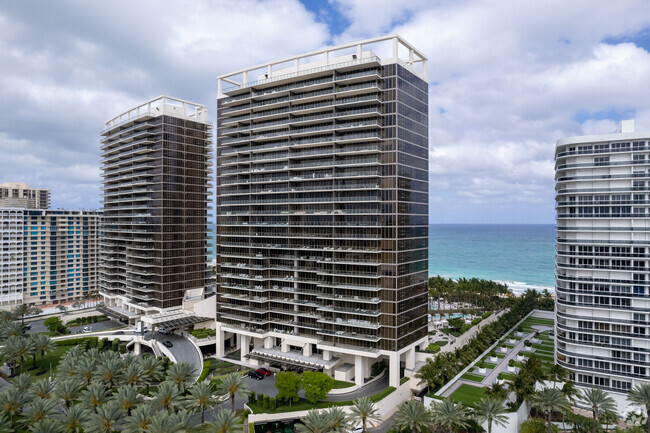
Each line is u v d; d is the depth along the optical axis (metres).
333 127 98.25
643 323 79.75
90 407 73.38
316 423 66.31
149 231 142.75
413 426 68.50
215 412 80.69
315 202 101.19
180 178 143.88
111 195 163.50
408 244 96.00
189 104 149.50
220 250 118.25
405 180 95.44
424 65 105.75
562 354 87.62
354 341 95.19
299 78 103.19
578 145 85.81
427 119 106.00
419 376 89.44
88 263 197.75
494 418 67.25
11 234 173.88
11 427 73.12
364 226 94.81
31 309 155.00
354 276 94.94
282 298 108.19
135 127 146.00
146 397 83.25
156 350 121.19
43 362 110.38
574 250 86.94
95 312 162.12
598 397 69.62
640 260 80.19
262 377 97.69
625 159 81.69
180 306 142.75
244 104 114.81
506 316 130.00
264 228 110.25
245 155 115.06
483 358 101.62
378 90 93.44
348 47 97.75
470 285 157.25
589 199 85.00
